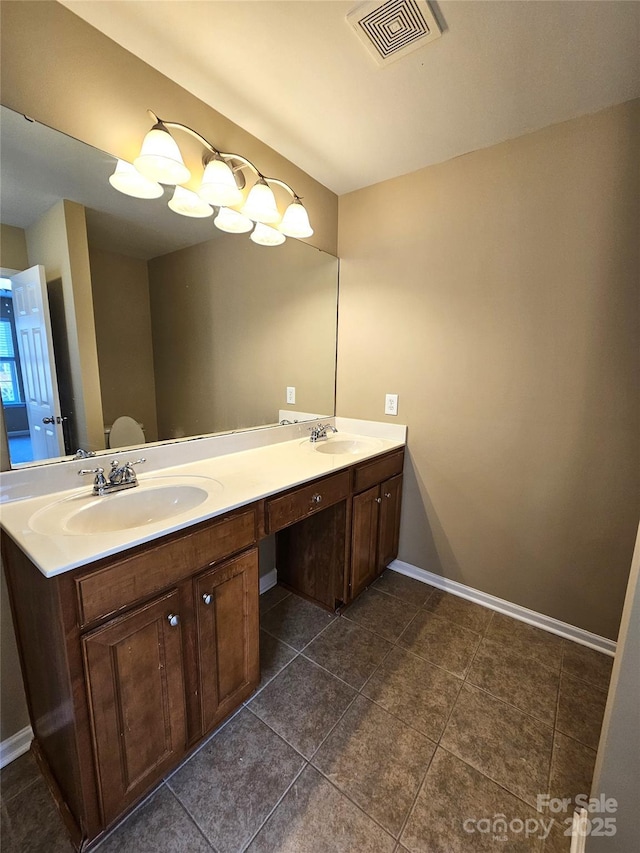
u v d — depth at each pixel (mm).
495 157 1711
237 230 1717
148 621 993
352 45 1186
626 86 1340
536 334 1707
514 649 1703
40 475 1197
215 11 1078
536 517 1813
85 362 1314
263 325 1919
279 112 1515
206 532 1118
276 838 1000
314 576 1996
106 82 1188
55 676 935
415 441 2152
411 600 2057
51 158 1140
